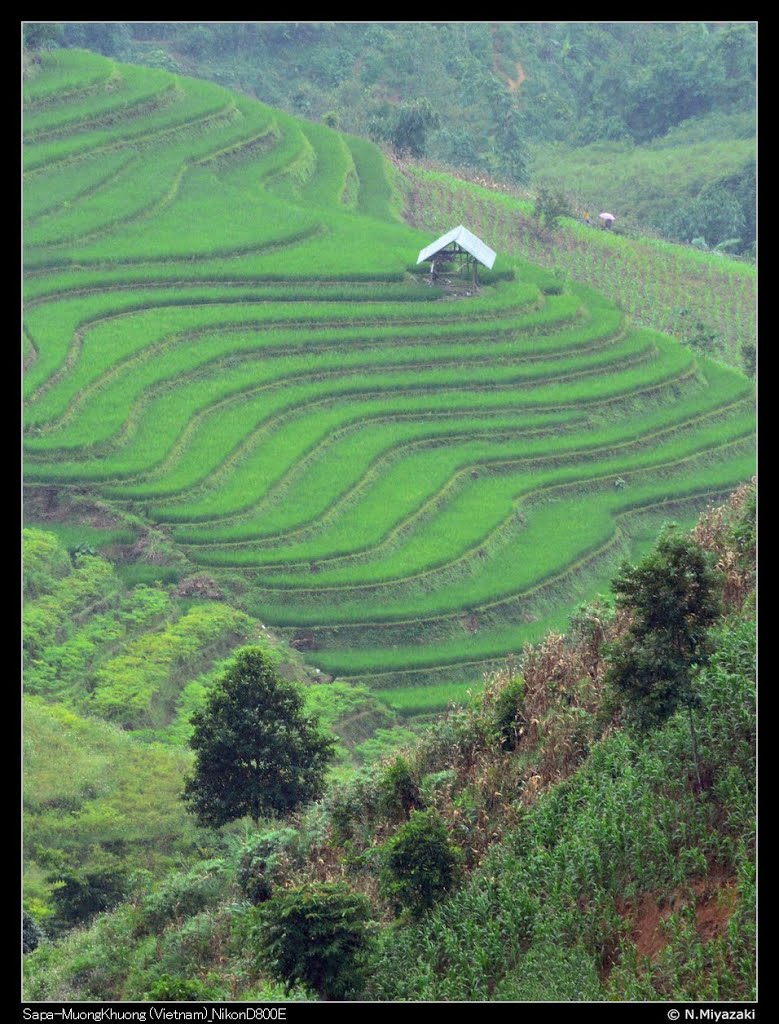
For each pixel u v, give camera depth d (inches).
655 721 1160.2
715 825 1131.9
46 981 1343.5
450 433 3427.7
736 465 3599.9
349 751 2314.2
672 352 4089.6
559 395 3639.3
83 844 1766.7
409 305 3902.6
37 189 4224.9
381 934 1221.7
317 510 2997.0
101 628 2623.0
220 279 3892.7
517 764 1402.6
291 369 3533.5
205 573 2822.3
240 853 1439.5
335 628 2701.8
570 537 3110.2
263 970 1171.9
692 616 1176.8
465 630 2760.8
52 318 3572.8
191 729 2279.8
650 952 1053.8
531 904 1155.3
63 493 3006.9
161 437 3171.8
